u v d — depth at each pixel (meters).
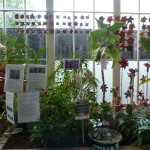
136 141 1.80
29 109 1.66
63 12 2.58
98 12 2.62
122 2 2.65
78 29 2.62
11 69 1.63
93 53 1.99
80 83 2.08
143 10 2.68
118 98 2.20
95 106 2.09
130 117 1.96
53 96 1.83
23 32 2.55
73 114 1.81
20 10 2.54
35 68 1.72
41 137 1.69
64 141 1.75
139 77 2.73
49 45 2.58
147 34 2.63
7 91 1.65
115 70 2.67
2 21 2.55
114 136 1.81
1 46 2.05
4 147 1.71
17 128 1.97
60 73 2.34
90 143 1.78
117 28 1.95
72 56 2.34
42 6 2.56
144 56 2.71
